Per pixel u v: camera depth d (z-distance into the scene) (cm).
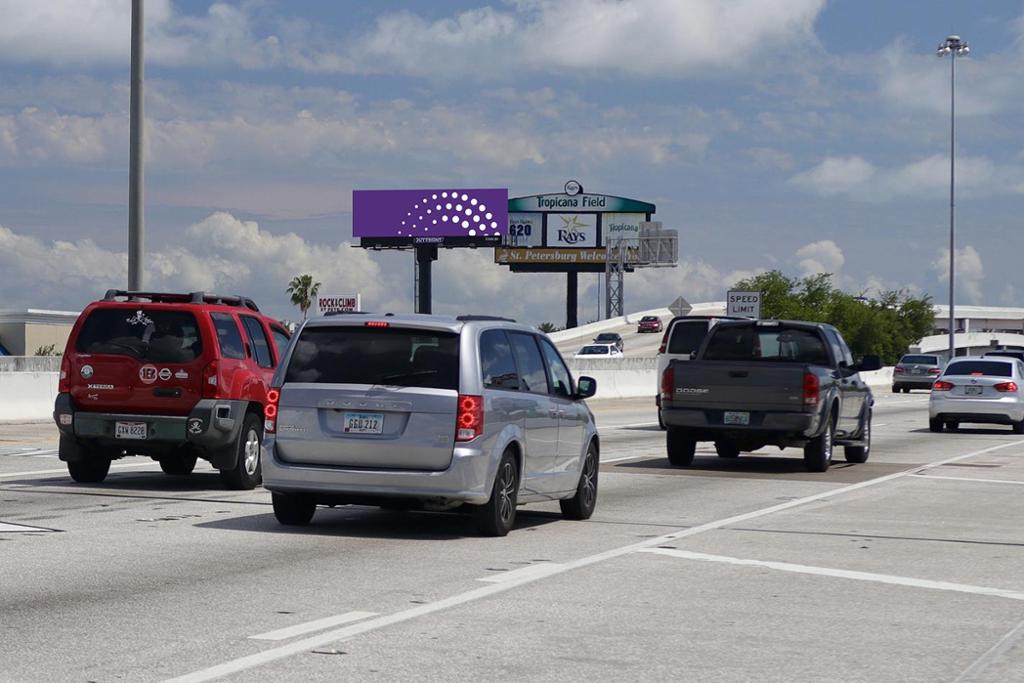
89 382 1641
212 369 1614
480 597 935
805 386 2056
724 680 707
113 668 704
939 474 2102
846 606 931
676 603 929
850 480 1978
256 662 723
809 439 2097
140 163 2614
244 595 927
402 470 1241
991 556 1188
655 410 4594
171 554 1114
